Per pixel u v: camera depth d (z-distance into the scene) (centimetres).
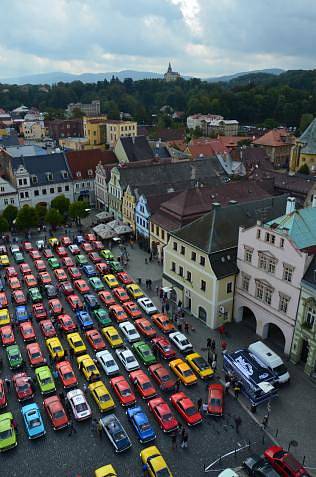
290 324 4903
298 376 4756
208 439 3931
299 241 4725
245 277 5478
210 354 4969
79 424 4056
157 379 4562
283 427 4091
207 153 14150
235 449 3831
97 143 18025
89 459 3697
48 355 5050
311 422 4150
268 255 4984
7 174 10850
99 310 5816
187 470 3622
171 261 6347
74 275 6956
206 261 5528
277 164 17275
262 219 6178
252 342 5366
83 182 11000
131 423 4009
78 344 5053
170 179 9612
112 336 5222
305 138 13138
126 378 4694
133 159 11350
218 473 3591
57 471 3591
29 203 10325
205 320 5847
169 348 5031
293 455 3797
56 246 8212
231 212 6009
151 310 5931
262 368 4578
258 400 4291
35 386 4541
